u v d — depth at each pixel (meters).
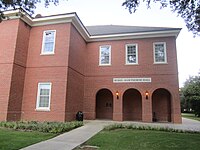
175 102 16.06
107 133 9.78
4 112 13.01
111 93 19.00
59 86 14.05
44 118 13.82
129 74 17.41
